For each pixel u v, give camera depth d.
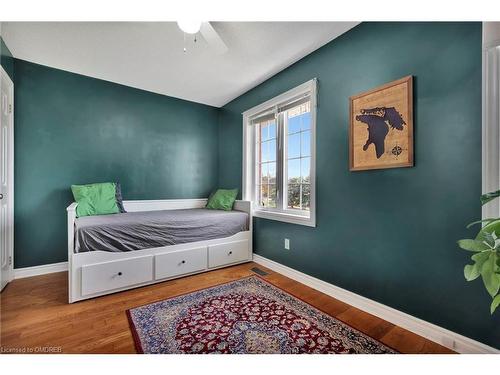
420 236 1.52
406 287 1.58
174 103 3.36
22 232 2.40
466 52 1.32
